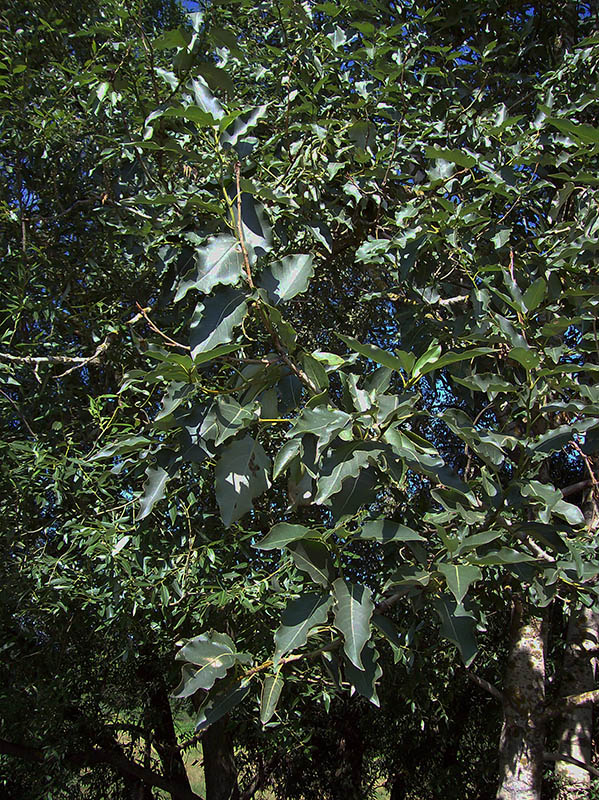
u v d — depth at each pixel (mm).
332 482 1221
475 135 3078
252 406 1488
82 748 5004
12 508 3092
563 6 4145
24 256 3236
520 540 1602
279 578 3125
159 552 2867
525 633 3912
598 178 2385
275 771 6617
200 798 5801
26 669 3900
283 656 1291
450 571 1256
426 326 2525
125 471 3096
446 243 2598
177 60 2109
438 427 4469
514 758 3736
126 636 3350
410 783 6723
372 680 1287
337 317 4348
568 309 2373
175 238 2324
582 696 3654
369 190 3014
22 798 4645
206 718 1271
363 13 3637
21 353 3223
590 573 1428
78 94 3338
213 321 1429
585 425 1569
